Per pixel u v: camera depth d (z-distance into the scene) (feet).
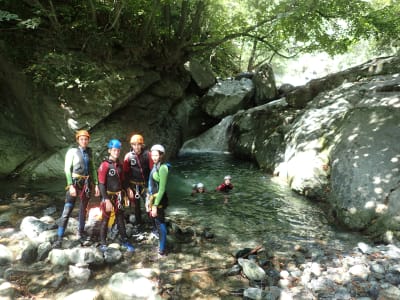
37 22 20.83
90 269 13.25
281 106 37.27
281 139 31.27
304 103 34.91
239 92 46.50
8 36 24.76
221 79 52.31
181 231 16.98
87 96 25.71
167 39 32.96
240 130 39.42
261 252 14.94
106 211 14.43
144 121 31.58
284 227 18.12
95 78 25.80
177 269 13.47
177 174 30.25
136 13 28.25
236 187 25.91
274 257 14.57
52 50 25.31
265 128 35.70
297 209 20.97
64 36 25.82
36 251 14.07
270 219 19.31
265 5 30.45
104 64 27.30
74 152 14.83
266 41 37.42
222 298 11.65
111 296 11.63
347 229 17.56
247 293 11.63
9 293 11.32
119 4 25.46
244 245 15.84
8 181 24.49
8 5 24.23
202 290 12.09
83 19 25.59
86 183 14.94
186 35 32.19
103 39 26.68
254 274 12.88
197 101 46.14
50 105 25.34
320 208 21.04
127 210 19.79
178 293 11.87
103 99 26.25
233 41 52.80
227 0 29.84
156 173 13.97
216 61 62.64
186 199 23.04
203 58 47.65
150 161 15.65
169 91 35.47
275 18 29.91
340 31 34.09
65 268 13.14
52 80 24.54
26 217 16.96
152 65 32.94
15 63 25.32
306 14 31.27
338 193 19.03
